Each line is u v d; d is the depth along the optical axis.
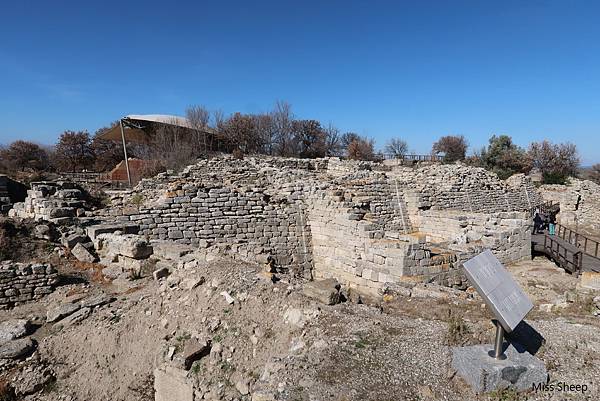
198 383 6.75
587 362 5.96
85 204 15.45
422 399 5.12
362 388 5.39
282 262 15.80
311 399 5.21
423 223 20.16
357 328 7.09
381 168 29.81
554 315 8.31
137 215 14.14
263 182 18.73
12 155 46.59
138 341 8.28
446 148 71.19
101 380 7.74
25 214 15.33
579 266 14.75
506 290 5.38
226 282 9.00
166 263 11.74
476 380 5.18
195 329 7.91
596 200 32.31
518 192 30.81
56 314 9.51
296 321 7.50
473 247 13.73
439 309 8.55
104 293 10.67
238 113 51.22
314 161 28.09
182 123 41.53
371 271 13.11
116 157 49.78
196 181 17.75
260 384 5.75
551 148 57.25
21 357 8.27
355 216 14.68
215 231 15.16
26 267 10.55
